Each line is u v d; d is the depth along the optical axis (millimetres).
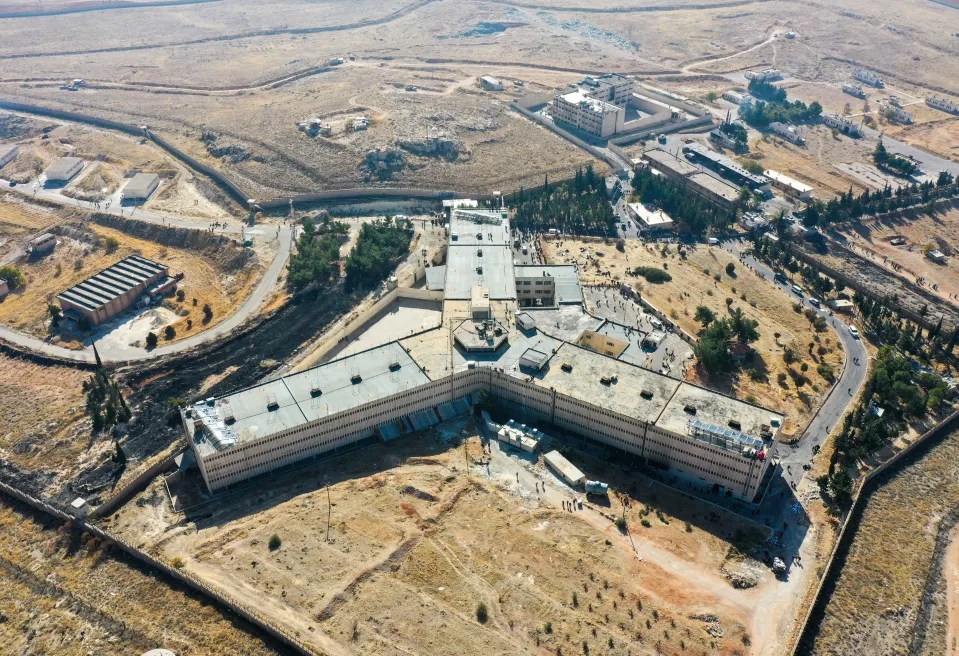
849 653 199000
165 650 183750
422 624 192875
